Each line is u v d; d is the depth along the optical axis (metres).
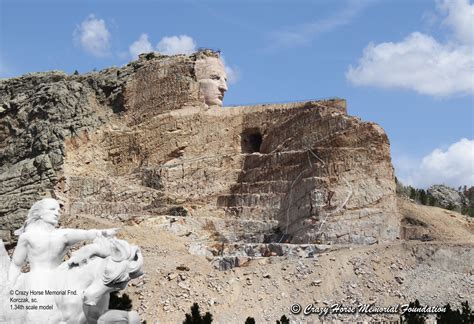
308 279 63.47
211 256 70.44
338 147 74.06
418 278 64.69
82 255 31.27
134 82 92.38
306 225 72.38
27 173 87.38
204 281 63.50
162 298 61.31
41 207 31.94
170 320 59.66
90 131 89.81
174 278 63.09
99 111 92.88
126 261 31.02
